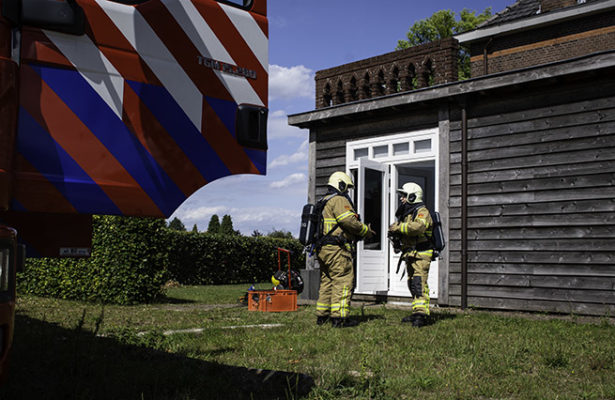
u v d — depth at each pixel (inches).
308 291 452.4
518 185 374.3
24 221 95.7
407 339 233.6
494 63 778.8
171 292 598.9
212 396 133.3
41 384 133.1
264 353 199.5
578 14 687.1
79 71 92.2
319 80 500.7
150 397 129.3
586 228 345.1
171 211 103.0
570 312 345.7
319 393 139.3
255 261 880.3
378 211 450.0
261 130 116.9
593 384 162.1
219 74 111.6
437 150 421.7
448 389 155.5
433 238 293.3
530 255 365.1
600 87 347.3
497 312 366.0
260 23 119.2
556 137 361.7
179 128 104.8
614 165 338.0
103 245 422.6
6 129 82.5
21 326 236.5
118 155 96.5
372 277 439.5
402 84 458.9
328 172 485.4
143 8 101.0
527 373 180.4
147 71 100.8
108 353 170.7
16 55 85.7
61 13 88.7
